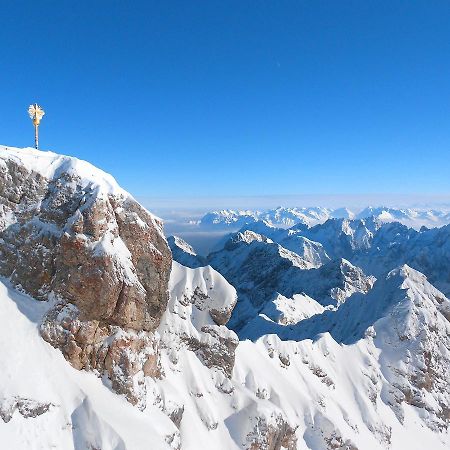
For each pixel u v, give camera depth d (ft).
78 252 145.48
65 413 126.93
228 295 206.28
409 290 342.44
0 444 111.75
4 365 125.39
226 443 177.17
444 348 313.73
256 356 226.99
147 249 163.22
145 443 128.06
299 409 214.07
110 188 159.94
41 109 170.71
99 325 148.15
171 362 183.21
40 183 156.35
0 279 147.23
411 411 278.46
